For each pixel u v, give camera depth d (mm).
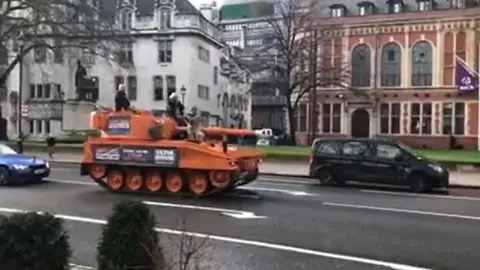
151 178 17672
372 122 56250
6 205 14625
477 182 22266
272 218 13078
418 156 20297
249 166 17578
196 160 16969
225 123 66125
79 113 48844
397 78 55969
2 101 54594
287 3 50531
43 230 6133
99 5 44219
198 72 55938
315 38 49812
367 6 57875
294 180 22859
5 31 36219
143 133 17891
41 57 49594
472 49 52875
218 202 15742
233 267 8531
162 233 10523
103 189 18391
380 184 21109
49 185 19328
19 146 31891
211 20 69625
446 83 53906
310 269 8508
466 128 52906
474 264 8953
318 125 57625
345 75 52938
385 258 9289
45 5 33688
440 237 11102
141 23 55125
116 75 55219
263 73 76875
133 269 6340
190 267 7277
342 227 12055
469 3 54000
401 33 55656
